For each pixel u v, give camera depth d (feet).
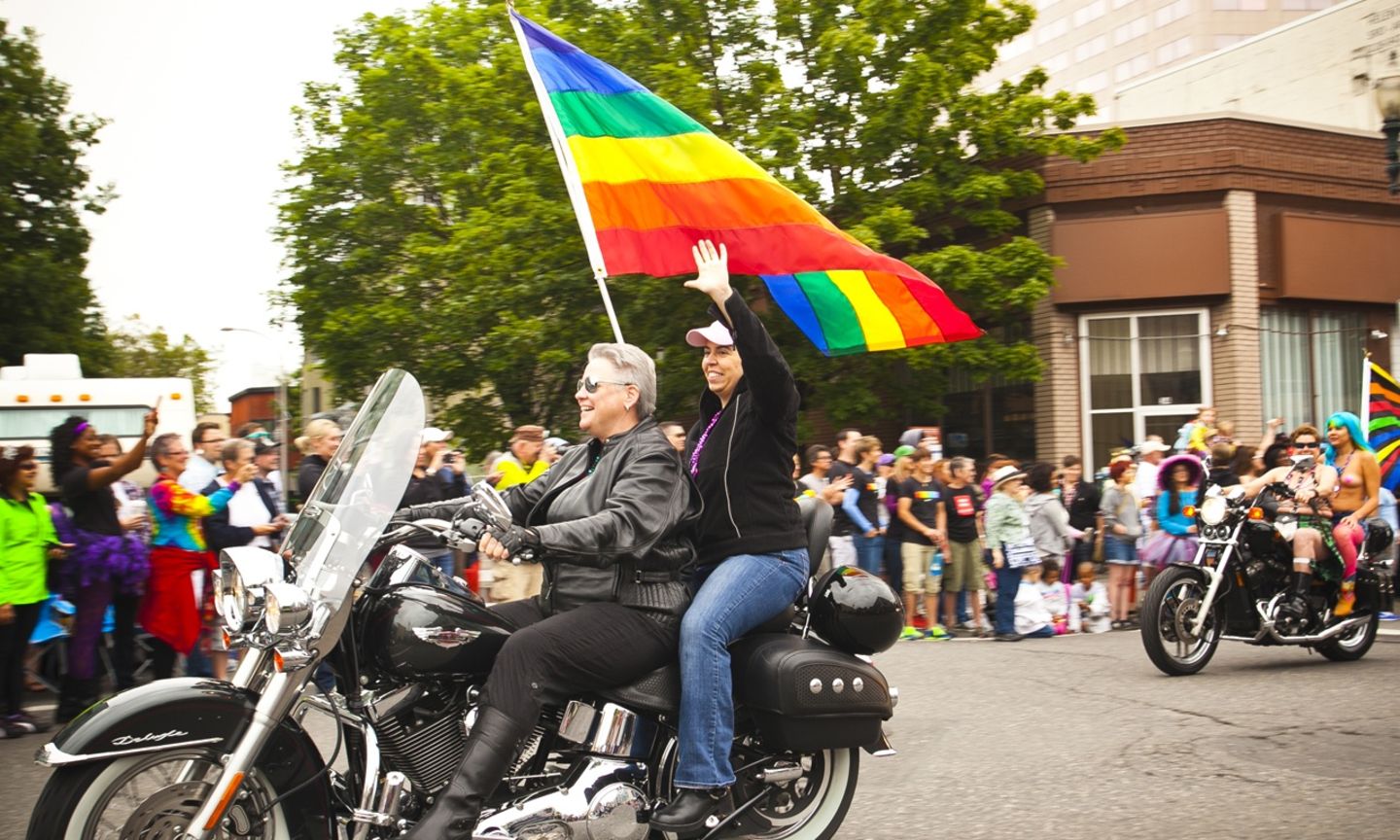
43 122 82.69
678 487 12.32
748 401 13.57
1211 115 60.29
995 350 58.23
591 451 13.17
